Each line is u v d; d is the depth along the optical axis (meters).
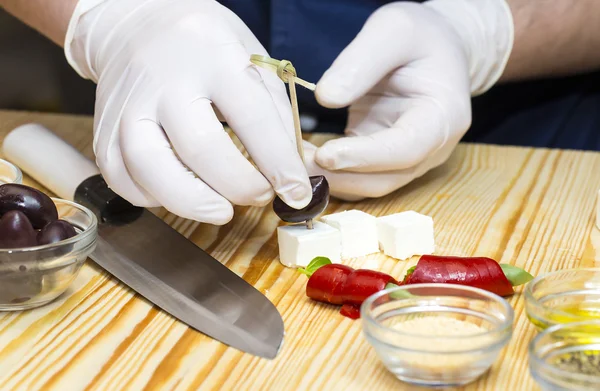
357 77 0.58
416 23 0.61
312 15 0.70
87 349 0.46
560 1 0.68
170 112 0.51
